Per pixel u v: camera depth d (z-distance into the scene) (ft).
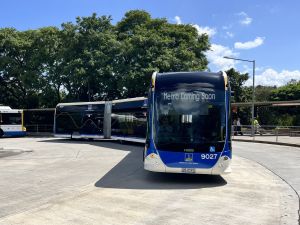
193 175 41.68
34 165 51.42
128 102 85.46
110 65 119.75
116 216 24.34
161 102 37.01
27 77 133.59
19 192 32.30
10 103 150.10
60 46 135.44
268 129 118.11
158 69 112.16
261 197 30.50
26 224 22.39
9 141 102.06
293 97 173.17
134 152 69.67
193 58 118.01
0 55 139.64
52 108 138.72
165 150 35.70
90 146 83.97
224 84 37.04
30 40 139.54
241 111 163.84
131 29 128.88
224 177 40.50
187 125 35.96
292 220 23.76
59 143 93.76
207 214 25.05
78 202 28.27
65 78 130.82
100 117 96.17
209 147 35.32
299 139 98.07
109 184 36.14
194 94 36.70
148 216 24.43
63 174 42.83
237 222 23.25
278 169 46.93
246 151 71.00
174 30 123.54
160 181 37.81
